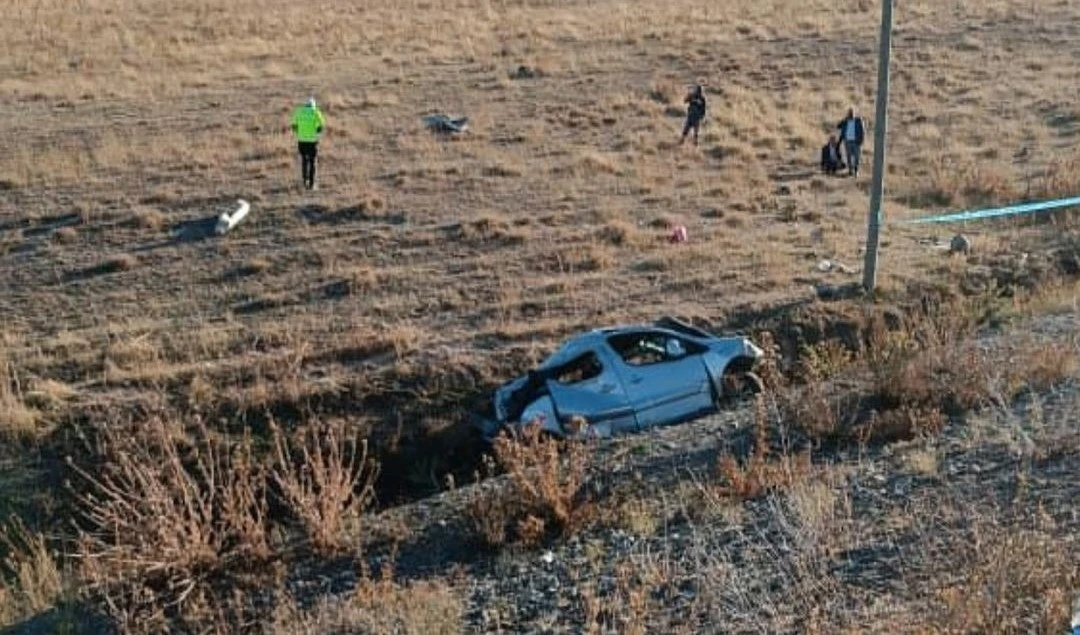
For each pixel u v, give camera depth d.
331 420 19.39
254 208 30.33
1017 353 15.86
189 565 11.27
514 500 12.23
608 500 12.39
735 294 24.75
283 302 24.55
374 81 45.09
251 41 51.31
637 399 17.88
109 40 50.75
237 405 19.58
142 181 32.66
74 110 40.31
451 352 21.70
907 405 14.35
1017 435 12.53
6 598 11.84
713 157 36.75
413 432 19.44
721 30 54.94
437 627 9.77
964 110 43.25
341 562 11.57
